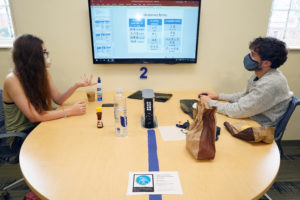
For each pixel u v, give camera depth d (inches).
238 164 36.1
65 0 72.7
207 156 36.5
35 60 56.3
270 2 77.3
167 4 72.6
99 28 74.1
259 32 80.7
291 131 97.9
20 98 54.2
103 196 29.0
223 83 86.4
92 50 76.4
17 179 75.6
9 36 80.3
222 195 29.1
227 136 46.0
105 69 81.4
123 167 35.2
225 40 80.8
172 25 75.3
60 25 75.2
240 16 78.3
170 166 35.5
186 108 60.5
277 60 52.1
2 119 62.7
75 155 38.7
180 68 83.3
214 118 36.1
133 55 78.3
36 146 41.8
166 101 70.6
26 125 61.8
